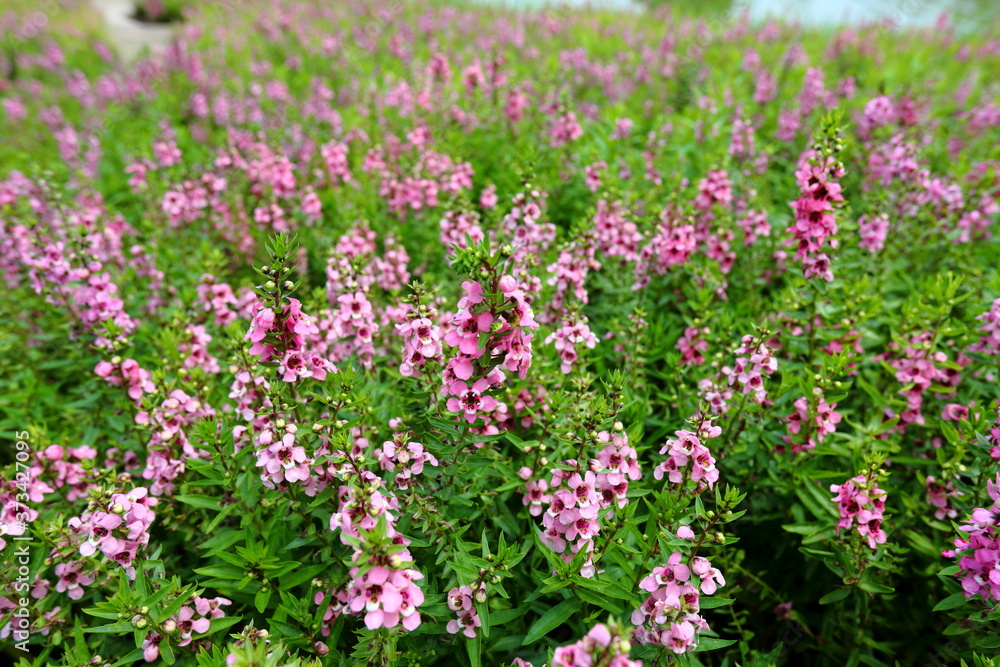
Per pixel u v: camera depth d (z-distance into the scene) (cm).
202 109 99
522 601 32
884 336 48
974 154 73
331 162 65
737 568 37
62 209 54
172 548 37
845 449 39
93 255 43
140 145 75
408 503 30
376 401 39
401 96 87
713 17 157
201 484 33
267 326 29
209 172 68
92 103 115
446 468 31
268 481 30
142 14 216
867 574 34
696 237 51
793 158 74
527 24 150
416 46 134
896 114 71
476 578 28
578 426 31
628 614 30
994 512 28
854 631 37
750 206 58
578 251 42
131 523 29
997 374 41
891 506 40
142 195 66
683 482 30
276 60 139
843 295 49
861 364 44
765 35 134
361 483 28
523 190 47
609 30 147
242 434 34
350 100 102
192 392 39
